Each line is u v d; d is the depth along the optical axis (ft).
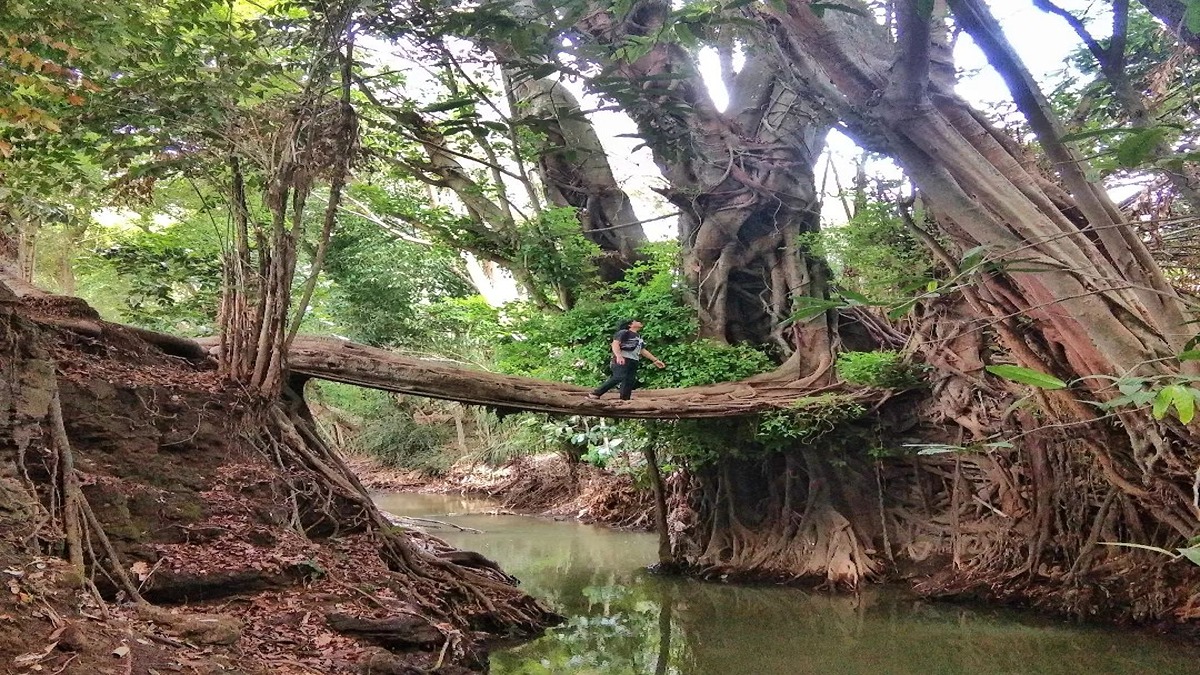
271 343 32.48
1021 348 27.68
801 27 15.61
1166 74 22.22
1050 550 40.88
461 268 85.40
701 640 35.45
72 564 18.15
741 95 54.95
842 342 54.08
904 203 21.99
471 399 41.47
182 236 50.44
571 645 33.91
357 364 39.06
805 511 50.49
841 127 16.17
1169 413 23.36
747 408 46.37
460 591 33.71
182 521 24.75
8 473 18.66
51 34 25.08
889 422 50.37
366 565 29.40
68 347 27.91
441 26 25.57
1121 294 15.60
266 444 31.32
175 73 30.25
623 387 44.24
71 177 33.63
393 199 57.21
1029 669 30.01
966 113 19.22
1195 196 10.12
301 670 19.84
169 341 32.30
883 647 33.88
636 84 23.89
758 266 54.13
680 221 58.44
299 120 30.48
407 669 22.63
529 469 90.12
